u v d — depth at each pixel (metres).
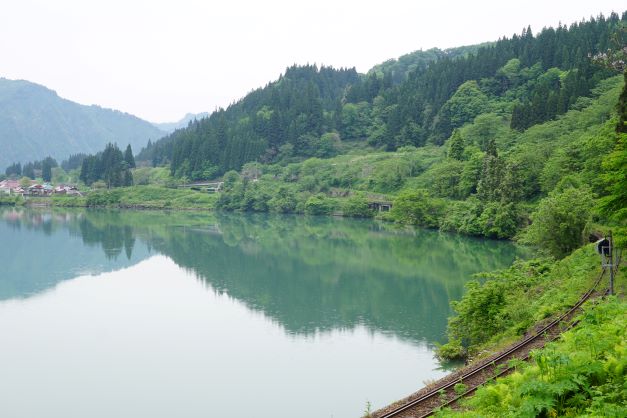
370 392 30.06
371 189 148.62
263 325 43.47
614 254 37.06
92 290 56.69
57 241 93.94
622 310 22.28
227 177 183.38
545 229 53.03
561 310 29.62
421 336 39.69
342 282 59.47
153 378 32.81
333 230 109.31
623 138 28.83
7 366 34.91
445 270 64.56
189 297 53.31
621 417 12.20
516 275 42.34
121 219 137.75
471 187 106.06
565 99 121.94
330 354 36.31
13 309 49.06
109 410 28.62
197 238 98.44
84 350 38.03
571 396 14.82
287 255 78.06
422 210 106.50
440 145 170.50
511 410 14.70
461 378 21.17
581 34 175.75
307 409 28.27
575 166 80.06
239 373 33.34
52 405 29.27
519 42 199.50
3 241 93.06
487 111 167.38
